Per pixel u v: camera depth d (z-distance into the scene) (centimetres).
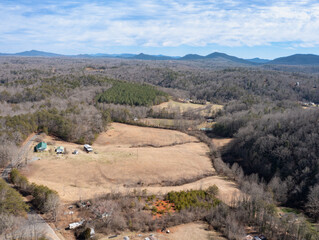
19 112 12912
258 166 10219
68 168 8806
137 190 7831
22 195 6625
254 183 8550
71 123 12125
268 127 11638
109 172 8988
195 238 5922
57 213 5938
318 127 10131
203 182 9081
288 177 8762
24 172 8162
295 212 7575
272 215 6531
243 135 12369
